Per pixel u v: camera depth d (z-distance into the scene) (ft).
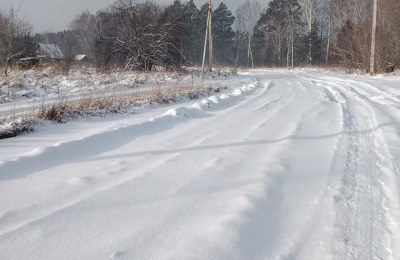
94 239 11.08
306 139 23.98
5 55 67.10
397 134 25.08
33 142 22.15
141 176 16.42
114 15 87.20
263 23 257.34
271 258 10.64
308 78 88.69
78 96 43.34
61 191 14.56
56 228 11.65
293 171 17.81
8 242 10.77
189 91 47.52
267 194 14.73
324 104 40.42
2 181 15.49
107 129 24.52
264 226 12.40
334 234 12.12
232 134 24.95
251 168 17.84
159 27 86.28
